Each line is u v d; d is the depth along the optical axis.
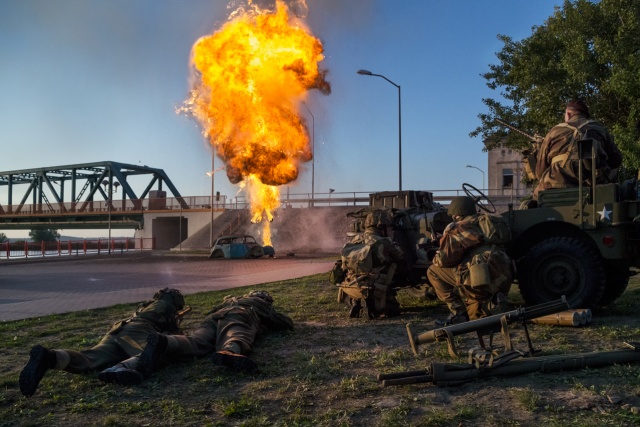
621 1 17.53
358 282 8.01
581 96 18.55
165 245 65.62
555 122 18.91
